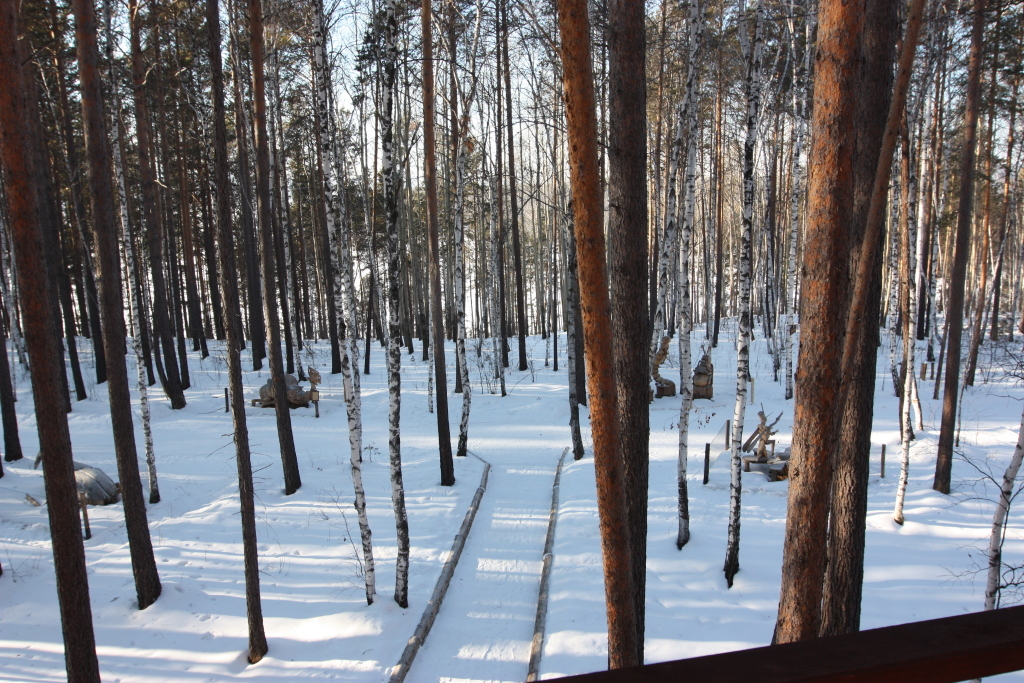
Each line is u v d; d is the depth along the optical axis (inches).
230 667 269.4
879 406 672.4
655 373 763.4
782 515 400.8
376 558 358.9
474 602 321.7
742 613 294.4
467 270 1637.6
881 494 438.0
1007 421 587.5
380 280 1206.3
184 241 990.4
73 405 730.2
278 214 923.4
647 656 262.4
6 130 185.6
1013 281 1317.7
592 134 136.4
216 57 271.3
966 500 405.7
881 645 56.6
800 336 147.1
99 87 299.3
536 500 465.1
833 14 133.8
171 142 960.9
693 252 1208.2
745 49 348.2
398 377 309.7
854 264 213.9
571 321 559.2
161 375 735.7
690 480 472.4
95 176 290.7
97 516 417.4
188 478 492.1
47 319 195.5
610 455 145.5
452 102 581.6
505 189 1067.9
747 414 684.7
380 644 281.1
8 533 384.8
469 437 653.3
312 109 918.4
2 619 304.3
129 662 272.7
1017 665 56.9
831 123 135.9
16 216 187.8
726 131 1016.9
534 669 252.7
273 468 508.7
